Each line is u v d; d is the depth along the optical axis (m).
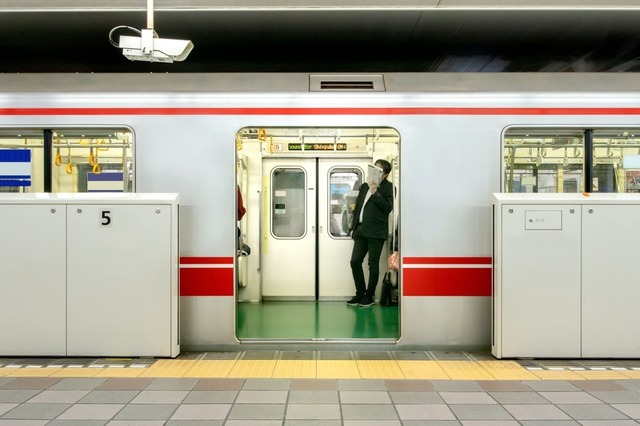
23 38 6.31
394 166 6.83
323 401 3.54
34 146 4.94
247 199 7.04
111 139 4.91
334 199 7.16
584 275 4.48
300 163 7.13
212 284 4.80
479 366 4.36
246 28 5.96
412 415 3.31
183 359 4.54
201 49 6.83
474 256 4.84
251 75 4.97
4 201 4.49
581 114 4.82
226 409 3.40
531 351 4.50
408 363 4.44
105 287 4.50
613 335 4.50
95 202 4.48
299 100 4.82
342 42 6.52
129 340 4.52
